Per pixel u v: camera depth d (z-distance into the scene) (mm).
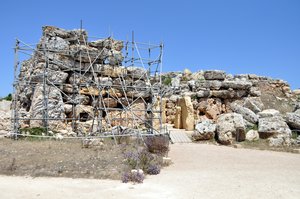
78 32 23672
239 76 34625
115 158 14672
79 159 14234
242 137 22422
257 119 24609
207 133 23062
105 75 23891
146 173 12938
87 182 11312
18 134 19031
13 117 21438
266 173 13391
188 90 30922
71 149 16484
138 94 23531
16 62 20438
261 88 34406
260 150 20438
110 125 21656
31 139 19266
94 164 13484
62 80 22422
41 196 9531
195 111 28703
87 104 23234
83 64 23562
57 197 9445
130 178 11594
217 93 29797
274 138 22016
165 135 20078
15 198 9312
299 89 36312
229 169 14273
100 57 23953
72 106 22328
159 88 24625
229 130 22375
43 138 19562
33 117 21047
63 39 23234
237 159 16984
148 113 24766
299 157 18297
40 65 22281
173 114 29438
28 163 13375
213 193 10031
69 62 23062
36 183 11031
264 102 31781
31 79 22281
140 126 24453
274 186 11023
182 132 24844
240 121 22594
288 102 33281
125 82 24250
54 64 22391
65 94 21859
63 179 11664
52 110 21344
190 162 15930
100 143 18125
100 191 10164
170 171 13688
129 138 20609
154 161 14984
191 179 12000
